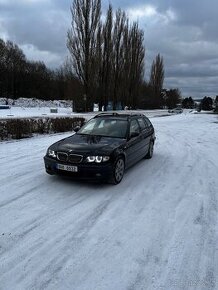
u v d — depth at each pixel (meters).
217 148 11.84
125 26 46.09
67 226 4.58
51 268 3.54
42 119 14.66
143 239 4.27
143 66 53.41
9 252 3.84
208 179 7.28
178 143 13.05
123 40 46.44
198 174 7.72
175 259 3.80
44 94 92.12
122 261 3.72
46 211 5.09
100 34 39.25
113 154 6.33
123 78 48.12
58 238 4.22
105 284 3.29
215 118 36.44
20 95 88.12
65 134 14.66
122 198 5.80
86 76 39.47
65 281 3.32
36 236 4.25
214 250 4.04
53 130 15.20
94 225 4.64
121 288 3.24
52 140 12.45
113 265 3.64
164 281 3.38
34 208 5.20
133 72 51.50
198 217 5.05
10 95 85.69
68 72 47.06
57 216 4.91
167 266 3.65
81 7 37.34
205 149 11.54
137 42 50.81
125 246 4.07
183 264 3.71
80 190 6.15
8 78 85.12
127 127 7.62
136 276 3.45
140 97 60.62
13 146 10.76
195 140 14.20
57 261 3.68
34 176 7.03
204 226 4.72
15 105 62.78
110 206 5.39
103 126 7.80
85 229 4.50
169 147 11.87
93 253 3.88
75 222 4.72
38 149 10.32
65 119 15.96
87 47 38.44
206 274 3.53
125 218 4.92
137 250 3.98
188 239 4.31
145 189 6.38
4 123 12.17
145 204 5.55
